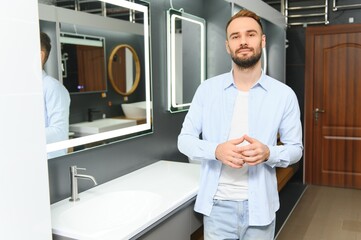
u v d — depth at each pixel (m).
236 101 1.64
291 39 4.71
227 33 1.60
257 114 1.60
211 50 2.92
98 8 1.99
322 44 4.60
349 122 4.58
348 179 4.66
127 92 2.22
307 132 4.79
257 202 1.58
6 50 1.08
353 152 4.60
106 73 2.08
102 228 1.41
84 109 1.92
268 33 3.80
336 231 3.41
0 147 1.07
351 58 4.48
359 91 4.49
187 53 2.76
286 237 3.30
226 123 1.63
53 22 1.71
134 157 2.30
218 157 1.49
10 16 1.08
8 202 1.10
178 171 2.26
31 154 1.17
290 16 4.65
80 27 1.88
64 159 1.79
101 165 2.03
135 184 1.99
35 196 1.19
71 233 1.36
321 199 4.27
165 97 2.61
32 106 1.17
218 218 1.64
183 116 2.85
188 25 2.74
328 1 4.49
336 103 4.62
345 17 4.45
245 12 1.57
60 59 1.77
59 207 1.65
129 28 2.21
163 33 2.55
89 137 1.94
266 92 1.61
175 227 1.68
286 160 1.54
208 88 1.71
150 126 2.42
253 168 1.57
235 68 1.62
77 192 1.75
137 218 1.54
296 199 4.28
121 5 2.14
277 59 4.13
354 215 3.78
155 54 2.49
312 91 4.71
